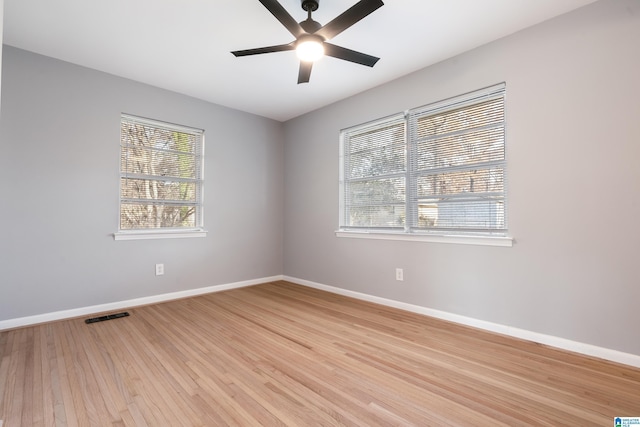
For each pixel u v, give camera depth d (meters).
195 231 3.95
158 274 3.64
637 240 2.07
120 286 3.37
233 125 4.36
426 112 3.21
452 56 2.97
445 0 2.20
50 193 2.97
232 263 4.32
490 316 2.71
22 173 2.83
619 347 2.12
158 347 2.38
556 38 2.39
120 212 3.41
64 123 3.04
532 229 2.49
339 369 2.05
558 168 2.37
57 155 3.00
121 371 2.01
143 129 3.60
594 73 2.23
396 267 3.40
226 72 3.29
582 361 2.15
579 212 2.28
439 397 1.74
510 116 2.61
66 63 3.06
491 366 2.09
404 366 2.09
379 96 3.60
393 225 3.49
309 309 3.35
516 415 1.58
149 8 2.29
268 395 1.75
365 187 3.81
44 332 2.67
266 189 4.73
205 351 2.31
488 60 2.74
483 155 2.79
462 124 2.94
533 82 2.49
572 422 1.53
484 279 2.75
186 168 3.94
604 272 2.18
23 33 2.60
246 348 2.37
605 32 2.19
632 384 1.86
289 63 3.11
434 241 3.08
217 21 2.44
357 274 3.80
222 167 4.23
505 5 2.26
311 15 2.26
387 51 2.88
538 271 2.46
